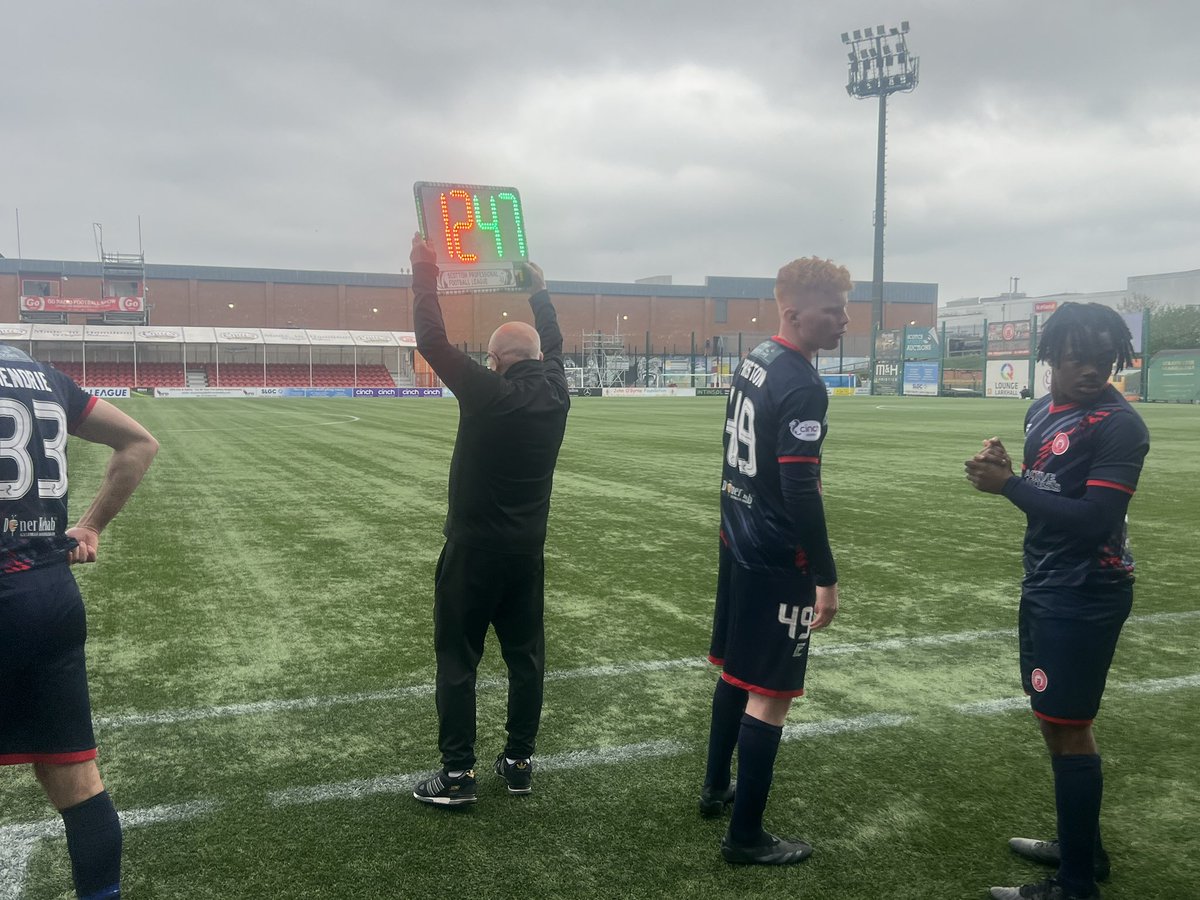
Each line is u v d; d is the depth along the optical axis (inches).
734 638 102.7
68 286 2447.1
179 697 151.3
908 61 2055.9
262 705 147.9
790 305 98.0
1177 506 367.9
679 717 143.2
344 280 2674.7
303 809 112.3
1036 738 136.3
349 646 179.5
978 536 299.1
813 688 157.6
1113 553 91.0
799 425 94.6
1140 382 1632.6
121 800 114.3
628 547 279.4
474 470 111.5
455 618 113.3
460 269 111.3
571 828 108.3
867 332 3171.8
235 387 1959.9
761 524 99.0
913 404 1524.4
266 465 516.7
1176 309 2464.3
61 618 77.0
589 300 2910.9
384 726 139.3
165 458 553.3
